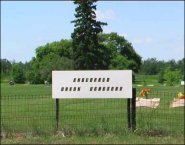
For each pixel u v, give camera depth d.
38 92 55.47
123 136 13.23
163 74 107.06
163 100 26.39
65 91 14.27
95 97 14.20
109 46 127.44
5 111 24.00
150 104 24.19
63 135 13.54
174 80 91.94
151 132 13.54
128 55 133.38
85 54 78.19
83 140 12.68
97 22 79.06
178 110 22.39
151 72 151.00
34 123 16.59
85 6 78.44
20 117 20.56
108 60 85.38
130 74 14.16
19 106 26.70
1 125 14.97
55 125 14.76
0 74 130.12
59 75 14.27
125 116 20.22
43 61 123.00
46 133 13.75
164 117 19.41
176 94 27.09
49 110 24.36
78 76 14.28
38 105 26.83
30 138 13.11
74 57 79.50
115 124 15.68
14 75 109.25
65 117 20.38
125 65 128.00
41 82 99.69
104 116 20.16
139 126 14.15
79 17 78.81
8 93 53.81
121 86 14.17
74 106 26.55
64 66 90.06
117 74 14.20
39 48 129.50
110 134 13.54
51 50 128.38
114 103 27.67
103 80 14.23
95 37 79.19
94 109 24.44
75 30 78.69
